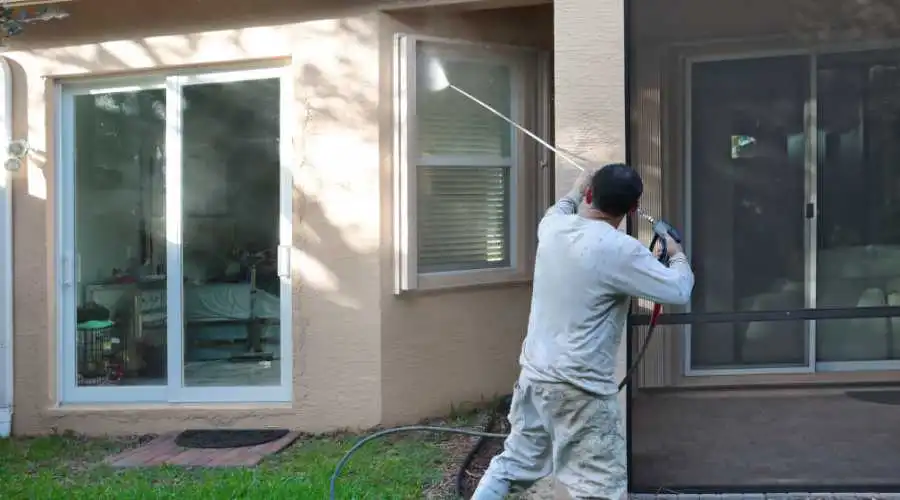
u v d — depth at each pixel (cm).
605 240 392
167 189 725
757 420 566
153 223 732
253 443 659
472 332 717
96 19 715
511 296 738
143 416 714
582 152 527
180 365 725
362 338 678
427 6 668
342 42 675
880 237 552
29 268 730
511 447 431
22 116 727
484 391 723
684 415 558
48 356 729
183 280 725
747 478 537
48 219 728
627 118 527
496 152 729
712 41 541
